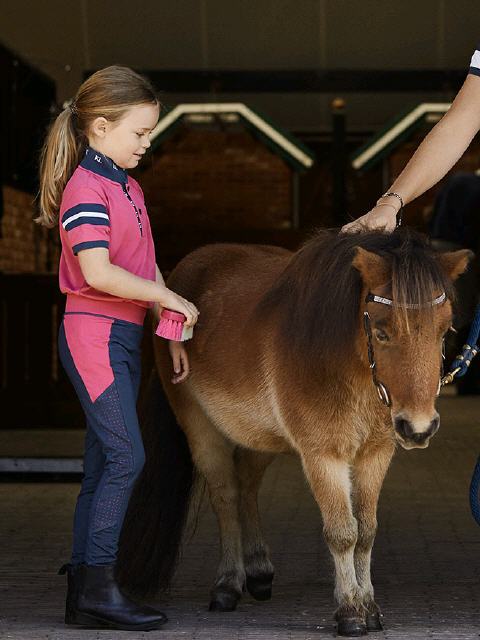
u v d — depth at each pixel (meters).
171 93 12.17
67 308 3.86
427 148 3.86
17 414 9.77
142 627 3.73
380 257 3.34
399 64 11.98
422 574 4.72
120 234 3.81
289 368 3.68
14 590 4.42
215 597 4.08
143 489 4.34
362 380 3.52
